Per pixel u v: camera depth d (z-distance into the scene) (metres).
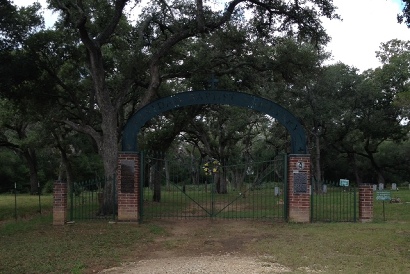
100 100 17.62
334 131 42.50
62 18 19.41
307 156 15.26
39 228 14.26
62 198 14.87
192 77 22.20
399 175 57.62
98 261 9.48
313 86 35.75
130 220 15.15
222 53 21.64
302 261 9.20
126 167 15.27
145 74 20.83
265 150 47.72
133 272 8.53
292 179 15.27
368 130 43.19
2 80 18.27
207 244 11.52
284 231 13.22
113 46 21.56
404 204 22.69
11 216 19.36
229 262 9.32
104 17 19.66
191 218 16.50
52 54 20.03
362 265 8.85
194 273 8.34
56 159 51.88
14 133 43.16
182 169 27.97
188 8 18.17
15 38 18.78
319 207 20.39
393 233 12.49
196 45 21.83
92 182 17.80
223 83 23.33
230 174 40.91
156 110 15.81
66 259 9.61
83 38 16.45
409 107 41.19
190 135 39.19
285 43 20.61
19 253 10.23
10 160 50.34
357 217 16.53
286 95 32.94
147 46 20.53
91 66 18.34
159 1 18.55
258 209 20.61
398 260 9.27
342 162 56.59
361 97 40.62
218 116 35.16
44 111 22.12
